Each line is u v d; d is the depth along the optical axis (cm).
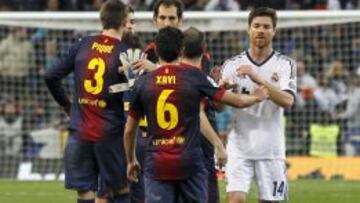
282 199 2769
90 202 2825
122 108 2788
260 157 2734
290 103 2667
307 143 5366
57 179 5141
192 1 6328
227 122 4903
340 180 4962
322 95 5538
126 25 2841
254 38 2720
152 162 2419
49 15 5147
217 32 5447
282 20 5062
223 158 2588
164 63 2428
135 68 2703
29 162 5334
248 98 2414
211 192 2803
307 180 4953
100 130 2769
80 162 2803
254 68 2733
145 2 6381
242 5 6344
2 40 5809
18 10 6550
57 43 5791
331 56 5700
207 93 2409
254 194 4119
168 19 2806
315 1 6450
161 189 2419
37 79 5722
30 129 5544
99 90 2759
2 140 5394
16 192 4347
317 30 5722
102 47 2772
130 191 2883
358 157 5128
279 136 2747
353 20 5025
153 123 2414
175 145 2402
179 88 2398
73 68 2820
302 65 5656
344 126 5456
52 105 5625
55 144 5309
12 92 5722
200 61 2648
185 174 2408
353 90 5550
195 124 2420
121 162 2795
